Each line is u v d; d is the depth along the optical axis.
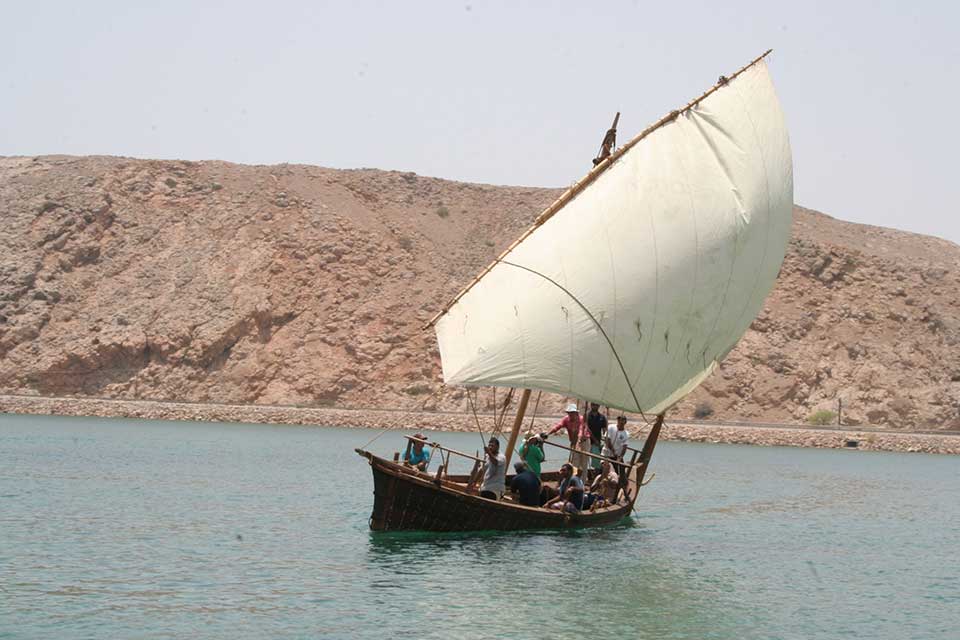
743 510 44.50
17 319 112.81
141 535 30.73
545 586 25.42
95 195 128.25
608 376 33.91
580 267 33.25
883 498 52.66
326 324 113.31
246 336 111.94
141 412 98.00
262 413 97.88
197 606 22.42
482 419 96.38
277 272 118.62
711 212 35.97
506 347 32.16
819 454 88.62
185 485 44.25
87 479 44.97
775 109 38.84
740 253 36.91
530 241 33.28
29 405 98.56
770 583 27.52
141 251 123.44
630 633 21.67
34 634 19.98
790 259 131.25
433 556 28.23
